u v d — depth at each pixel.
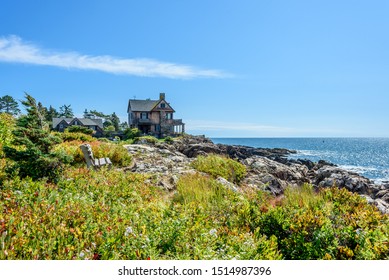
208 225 6.21
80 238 4.75
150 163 16.72
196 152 30.03
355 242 5.28
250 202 7.96
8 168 8.55
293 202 8.05
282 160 39.19
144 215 6.47
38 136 9.31
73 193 7.81
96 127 70.88
